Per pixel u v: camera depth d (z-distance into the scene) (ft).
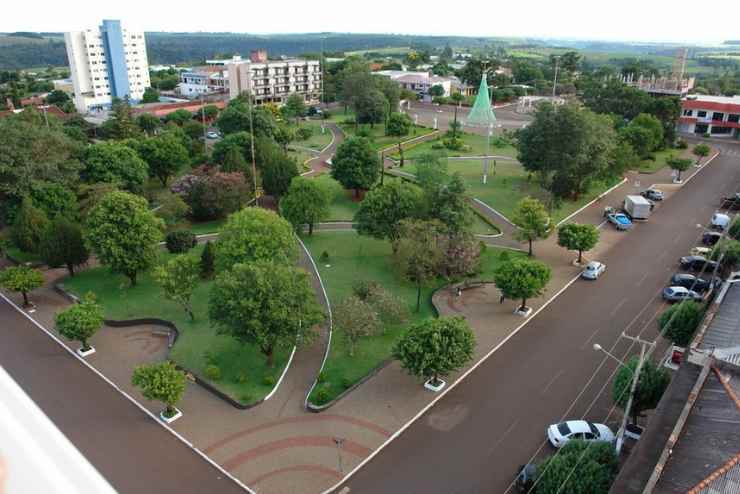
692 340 110.63
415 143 355.77
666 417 89.56
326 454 106.42
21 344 146.10
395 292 168.14
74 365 136.67
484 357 134.72
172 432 112.88
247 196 230.68
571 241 177.99
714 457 77.82
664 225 216.95
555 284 170.60
